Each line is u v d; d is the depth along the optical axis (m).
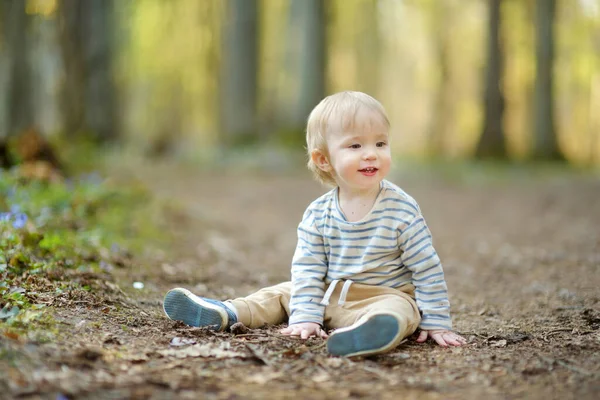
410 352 3.46
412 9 37.97
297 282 3.85
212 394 2.69
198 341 3.46
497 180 18.23
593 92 41.75
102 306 4.06
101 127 22.58
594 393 2.83
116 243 6.60
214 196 14.06
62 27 22.86
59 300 4.00
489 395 2.79
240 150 20.83
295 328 3.71
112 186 10.00
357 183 3.71
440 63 36.22
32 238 5.15
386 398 2.73
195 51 33.94
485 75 25.05
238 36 22.62
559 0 31.41
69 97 22.58
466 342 3.70
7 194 7.32
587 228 9.92
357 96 3.83
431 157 24.64
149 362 3.06
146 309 4.25
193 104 39.00
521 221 11.52
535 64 25.52
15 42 23.91
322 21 21.72
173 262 6.54
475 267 7.35
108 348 3.22
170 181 15.48
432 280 3.70
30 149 9.92
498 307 5.04
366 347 3.24
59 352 3.04
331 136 3.79
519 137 33.31
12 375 2.69
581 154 41.53
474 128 39.34
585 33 33.59
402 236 3.72
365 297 3.74
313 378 2.96
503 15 25.31
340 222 3.79
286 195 14.70
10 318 3.41
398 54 43.03
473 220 12.01
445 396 2.77
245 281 6.13
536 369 3.16
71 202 7.80
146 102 39.12
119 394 2.60
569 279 6.08
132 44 32.81
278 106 23.52
